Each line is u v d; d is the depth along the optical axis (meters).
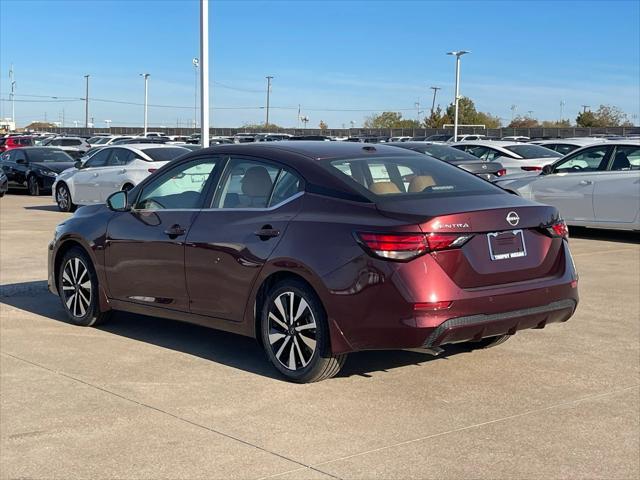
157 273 6.52
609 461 4.34
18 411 5.12
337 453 4.45
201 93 16.97
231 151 6.32
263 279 5.71
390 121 104.19
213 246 6.02
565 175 13.64
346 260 5.24
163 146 18.48
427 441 4.61
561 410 5.12
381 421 4.93
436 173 6.05
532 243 5.58
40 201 22.59
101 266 7.03
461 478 4.13
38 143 41.97
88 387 5.59
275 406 5.20
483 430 4.78
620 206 12.96
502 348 6.57
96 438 4.68
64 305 7.48
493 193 5.86
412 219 5.14
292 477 4.14
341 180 5.60
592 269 10.33
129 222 6.80
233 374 5.90
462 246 5.20
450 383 5.66
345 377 5.81
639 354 6.40
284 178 5.87
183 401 5.30
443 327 5.09
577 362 6.18
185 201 6.48
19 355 6.40
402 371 5.95
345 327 5.26
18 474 4.20
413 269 5.08
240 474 4.18
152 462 4.34
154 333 7.14
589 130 55.78
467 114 89.50
